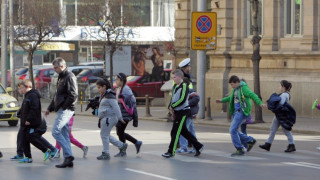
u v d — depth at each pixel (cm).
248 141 2052
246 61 4200
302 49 3831
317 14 3794
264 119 3622
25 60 6888
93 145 2298
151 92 5119
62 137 1748
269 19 4025
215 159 1906
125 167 1748
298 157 1966
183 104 1919
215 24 3597
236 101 1966
